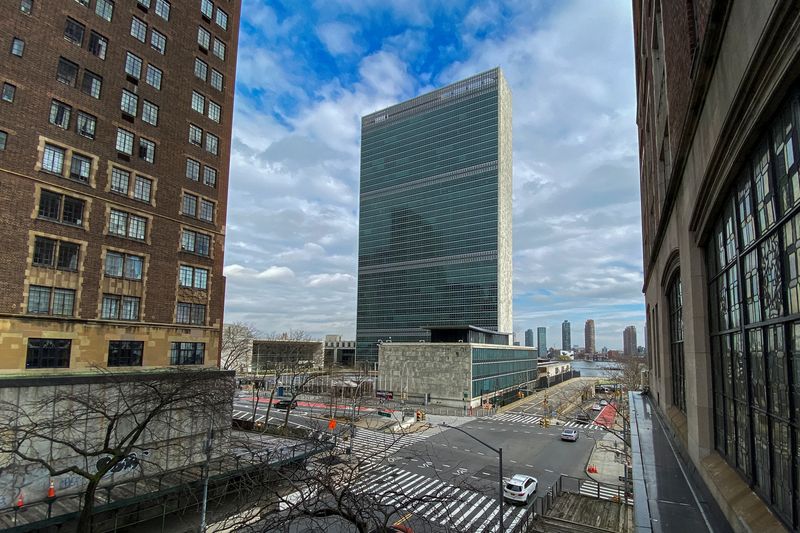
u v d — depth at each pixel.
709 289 9.84
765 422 6.15
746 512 6.18
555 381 140.75
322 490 11.82
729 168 6.89
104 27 29.98
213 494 22.64
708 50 6.74
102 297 28.42
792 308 4.96
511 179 157.38
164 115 33.44
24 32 25.67
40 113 26.02
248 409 68.81
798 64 4.05
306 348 119.06
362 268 172.00
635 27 26.50
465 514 26.58
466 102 152.88
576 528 21.12
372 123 177.12
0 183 23.91
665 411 17.44
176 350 32.75
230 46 40.12
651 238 22.12
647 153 23.12
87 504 19.09
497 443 48.62
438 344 81.38
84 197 27.81
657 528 7.08
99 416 23.30
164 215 32.72
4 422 20.42
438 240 152.75
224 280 37.62
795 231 4.77
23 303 24.47
